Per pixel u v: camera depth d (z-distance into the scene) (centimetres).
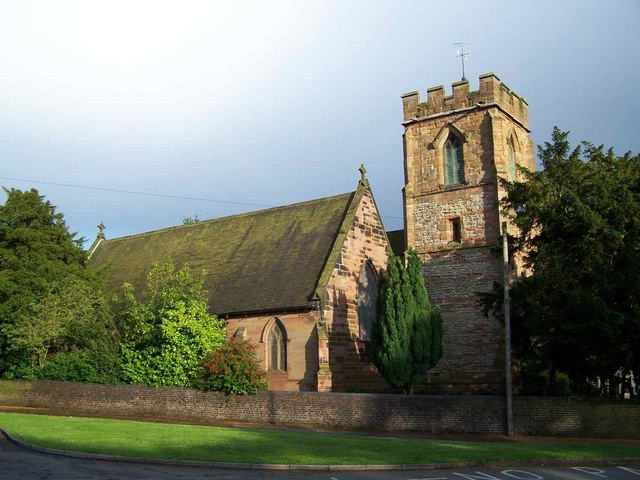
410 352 3447
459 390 4188
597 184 2997
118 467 1775
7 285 4119
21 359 4244
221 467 1842
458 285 4359
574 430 2902
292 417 3250
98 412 3684
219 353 3453
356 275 4238
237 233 5019
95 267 5622
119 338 4047
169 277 4044
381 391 4209
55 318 4038
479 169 4412
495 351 4116
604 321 2673
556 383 3616
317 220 4581
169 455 1938
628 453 2308
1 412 3425
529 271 4338
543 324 2927
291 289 4062
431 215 4575
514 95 4700
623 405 2870
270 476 1733
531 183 3359
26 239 4375
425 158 4675
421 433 2998
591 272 2842
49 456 1917
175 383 3650
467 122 4512
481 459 2080
